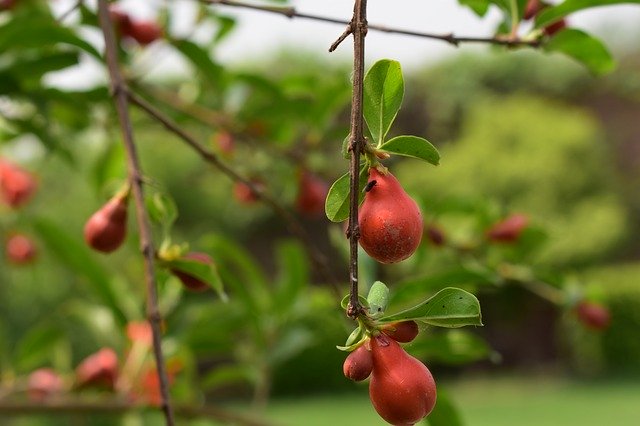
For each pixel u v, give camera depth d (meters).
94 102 0.83
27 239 1.12
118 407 0.80
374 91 0.44
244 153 1.05
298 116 0.96
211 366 4.27
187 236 4.98
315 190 0.98
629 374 4.69
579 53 0.62
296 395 4.61
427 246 0.91
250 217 5.26
